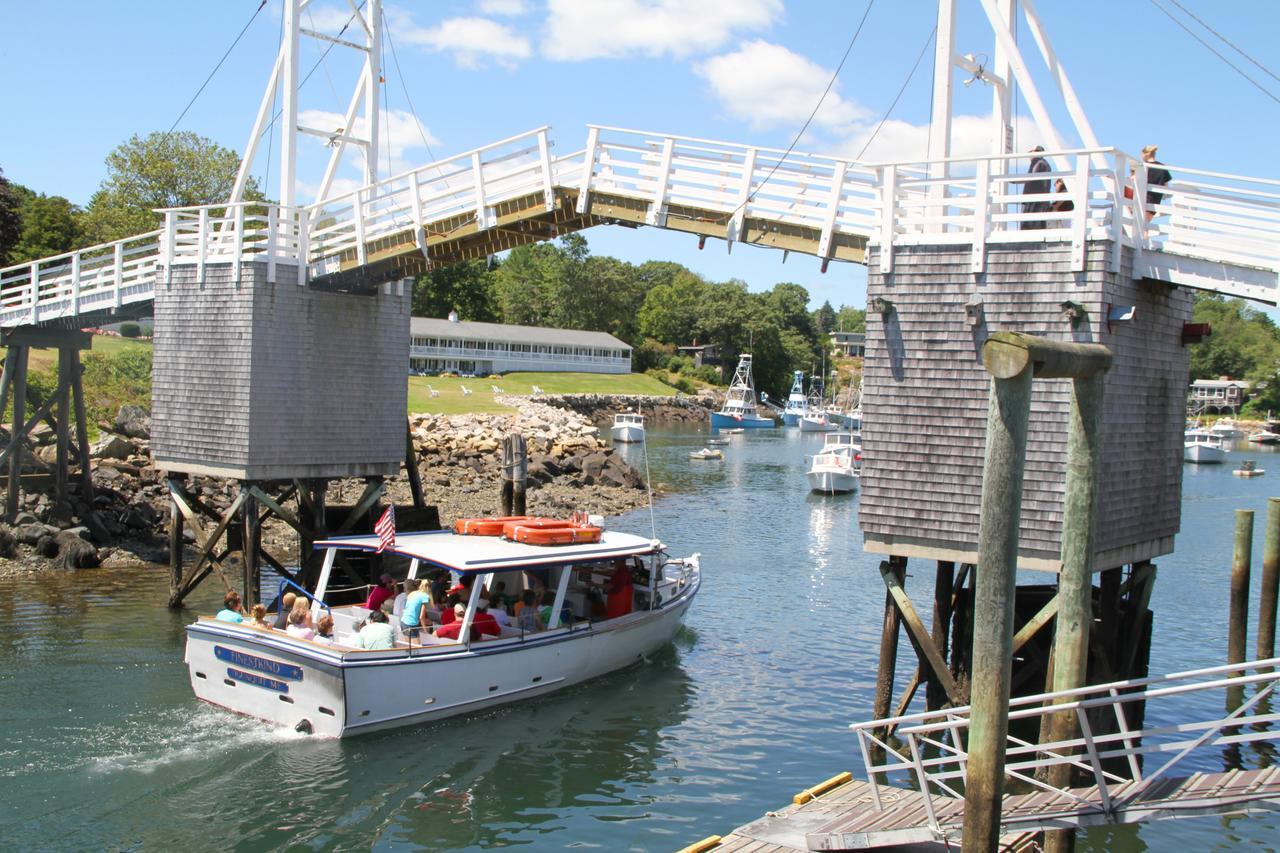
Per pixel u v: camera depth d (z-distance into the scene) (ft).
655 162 63.62
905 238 50.57
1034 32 52.08
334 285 77.15
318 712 51.70
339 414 78.54
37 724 52.75
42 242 200.34
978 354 48.83
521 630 59.62
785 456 248.93
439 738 53.93
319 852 41.70
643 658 68.85
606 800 47.32
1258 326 498.28
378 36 83.10
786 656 71.26
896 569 51.37
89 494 100.94
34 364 152.05
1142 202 49.62
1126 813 35.17
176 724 53.31
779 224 59.00
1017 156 47.52
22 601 78.18
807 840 36.96
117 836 42.01
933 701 53.06
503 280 508.53
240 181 78.38
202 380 76.23
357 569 69.51
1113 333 47.83
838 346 620.49
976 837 31.58
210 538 76.33
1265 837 45.39
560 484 156.97
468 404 256.93
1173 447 55.52
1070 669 35.94
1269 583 60.59
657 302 508.53
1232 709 60.75
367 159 83.15
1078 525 35.68
